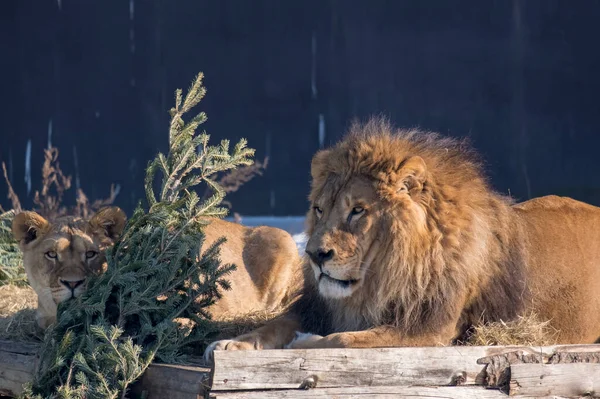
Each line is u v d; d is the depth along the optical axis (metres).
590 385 8.82
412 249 8.95
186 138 10.41
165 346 9.09
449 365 8.47
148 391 8.80
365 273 9.03
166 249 9.62
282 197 32.41
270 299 13.14
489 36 34.22
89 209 21.42
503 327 9.36
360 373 8.22
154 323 9.50
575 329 10.55
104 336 8.64
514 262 9.77
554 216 10.91
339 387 8.16
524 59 33.88
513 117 33.50
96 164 34.12
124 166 34.12
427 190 9.16
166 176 10.26
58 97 34.81
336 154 9.40
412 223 8.93
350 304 9.25
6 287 13.48
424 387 8.37
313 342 8.73
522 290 9.82
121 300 9.28
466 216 9.27
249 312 11.36
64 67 35.06
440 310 9.09
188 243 9.73
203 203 10.17
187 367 8.66
